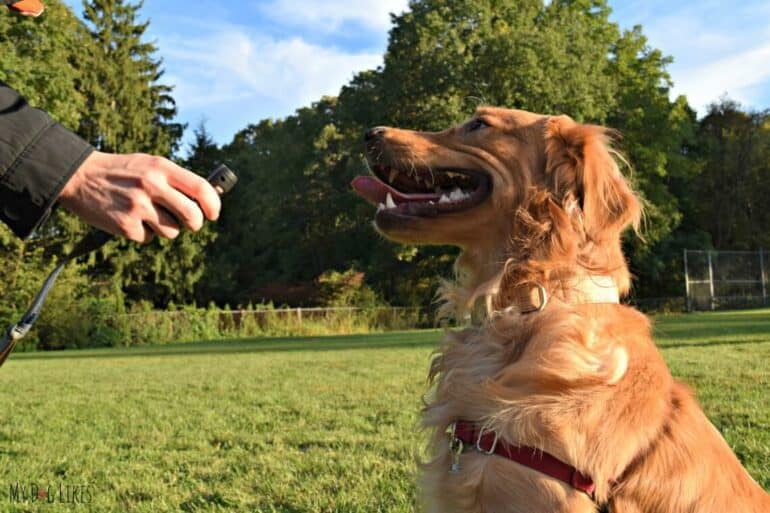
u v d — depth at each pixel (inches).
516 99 410.6
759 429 66.5
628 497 32.8
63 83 288.0
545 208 39.3
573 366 34.2
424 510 37.5
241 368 161.3
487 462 34.0
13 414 97.2
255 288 547.5
